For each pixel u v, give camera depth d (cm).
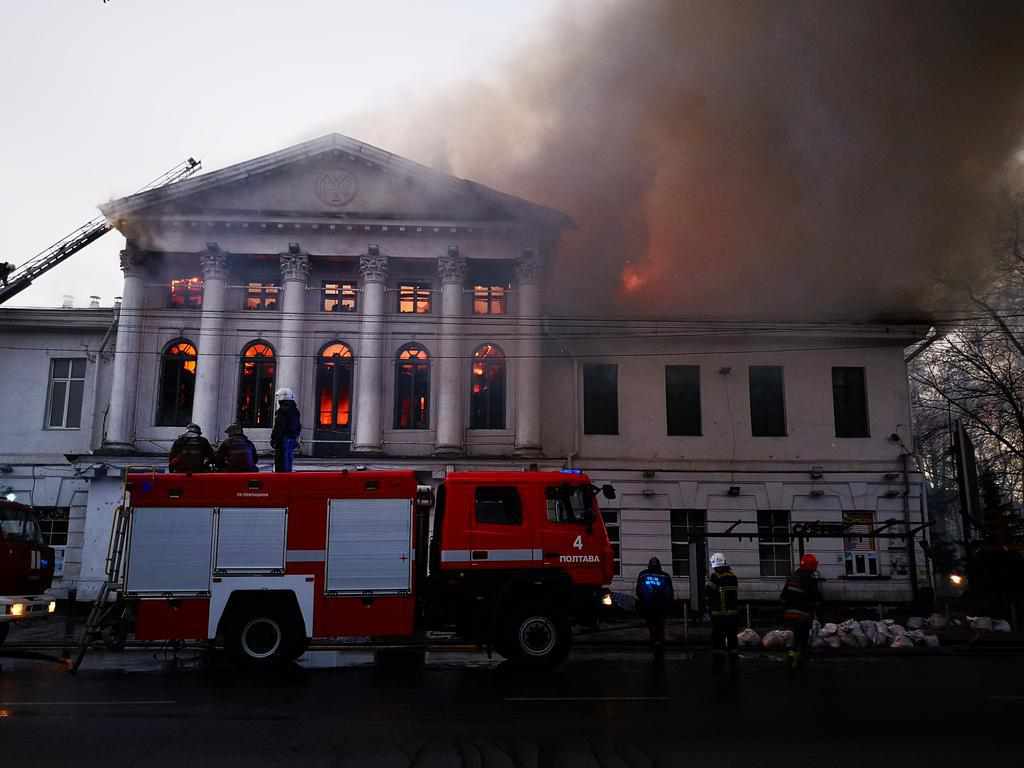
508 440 2547
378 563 1252
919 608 2133
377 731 780
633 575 2497
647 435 2616
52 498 2575
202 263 2555
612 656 1437
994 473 3347
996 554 2000
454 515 1262
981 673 1210
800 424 2630
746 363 2677
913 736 764
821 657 1434
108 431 2455
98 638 1330
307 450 2484
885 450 2619
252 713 870
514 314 2633
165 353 2577
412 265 2647
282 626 1234
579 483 1296
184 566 1234
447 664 1315
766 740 744
